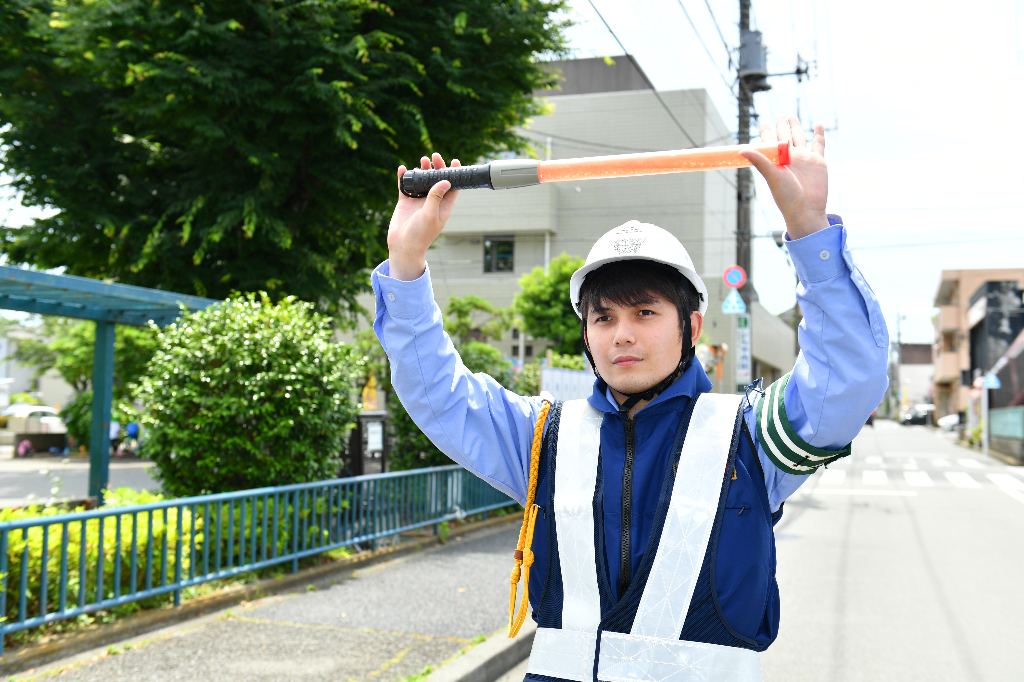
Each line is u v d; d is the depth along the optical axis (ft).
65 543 14.39
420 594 18.47
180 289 30.86
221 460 19.89
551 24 33.47
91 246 32.35
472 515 30.71
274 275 30.68
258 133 29.25
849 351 3.76
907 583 21.57
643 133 103.40
